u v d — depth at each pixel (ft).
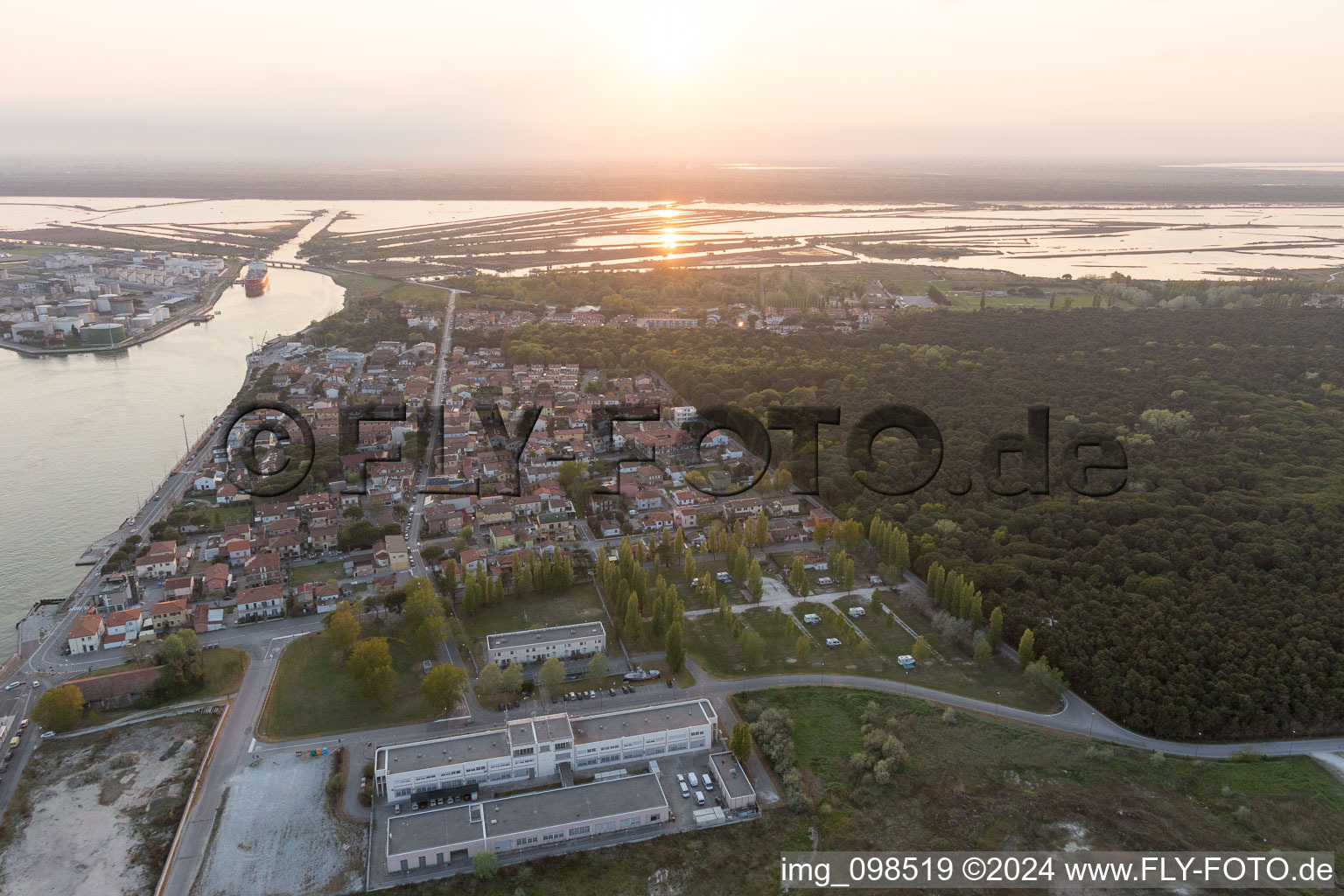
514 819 617.62
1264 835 622.95
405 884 577.02
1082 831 624.59
